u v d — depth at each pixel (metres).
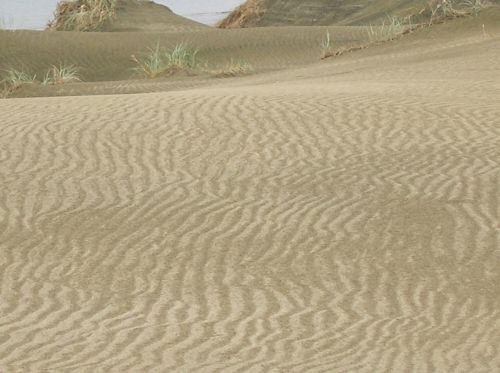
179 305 9.05
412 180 12.07
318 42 30.39
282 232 10.68
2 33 30.09
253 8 38.09
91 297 9.20
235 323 8.67
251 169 12.34
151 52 29.97
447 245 10.47
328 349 8.21
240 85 22.84
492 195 11.67
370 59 24.47
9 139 13.16
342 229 10.77
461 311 9.09
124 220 10.94
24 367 7.71
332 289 9.48
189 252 10.22
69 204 11.31
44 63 28.92
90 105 15.02
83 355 7.96
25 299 9.15
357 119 14.23
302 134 13.55
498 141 13.42
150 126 13.77
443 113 14.66
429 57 23.34
